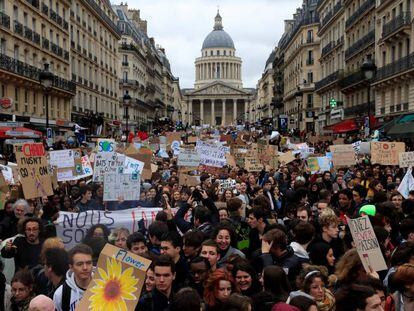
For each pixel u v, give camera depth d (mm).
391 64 44656
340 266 7352
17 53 43875
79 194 15047
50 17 52219
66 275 7027
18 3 43875
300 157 28125
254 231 10414
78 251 6828
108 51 79562
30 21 46844
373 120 43406
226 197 14195
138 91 104375
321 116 76688
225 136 38188
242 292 7195
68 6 58219
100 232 9172
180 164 18875
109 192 12688
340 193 12797
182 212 11078
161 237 8578
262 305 6184
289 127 101562
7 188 12859
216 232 8602
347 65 62281
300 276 6895
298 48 92000
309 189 16625
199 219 10492
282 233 8289
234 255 7551
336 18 68125
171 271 6766
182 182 15969
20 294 7078
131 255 6230
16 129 32969
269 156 23641
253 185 17281
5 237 10742
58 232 11281
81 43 64688
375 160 19531
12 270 8727
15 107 44062
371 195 14828
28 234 8836
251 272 7250
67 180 17031
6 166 15250
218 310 6469
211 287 6551
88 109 67250
